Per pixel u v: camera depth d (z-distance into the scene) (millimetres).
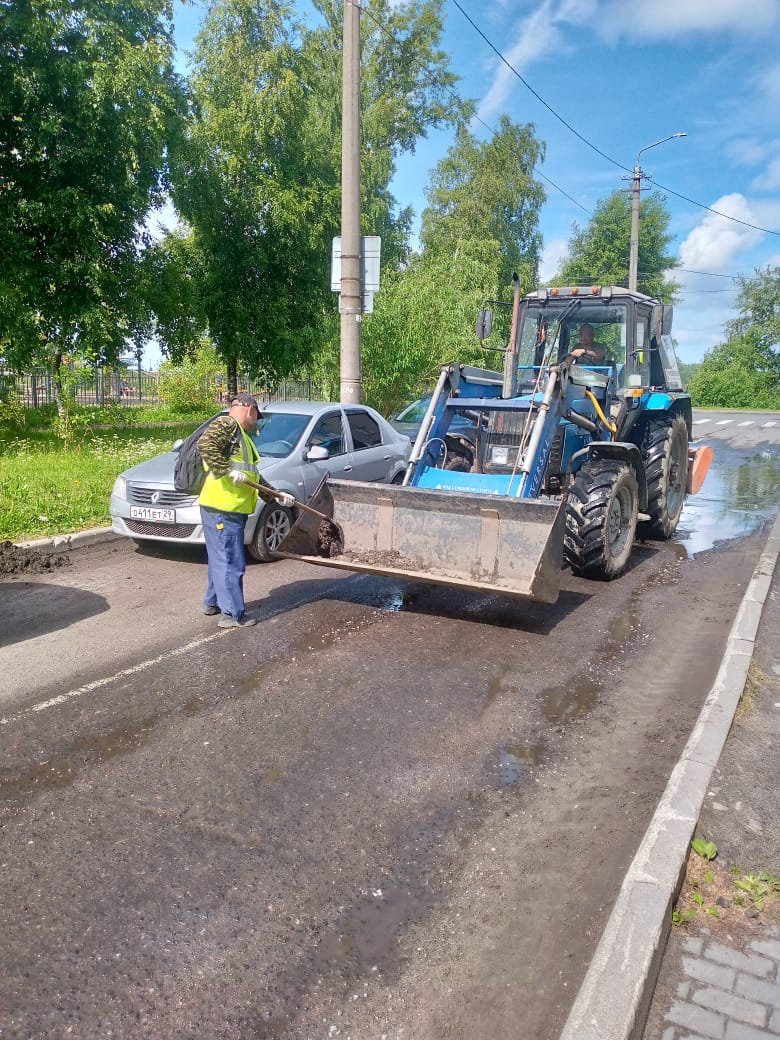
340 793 3555
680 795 3299
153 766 3773
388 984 2463
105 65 13375
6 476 10438
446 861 3078
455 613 6199
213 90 18625
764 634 5504
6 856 3080
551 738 4113
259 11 19016
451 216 34188
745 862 2961
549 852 3129
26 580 6969
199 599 6477
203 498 5648
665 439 8859
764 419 34625
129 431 17703
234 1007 2371
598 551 6891
